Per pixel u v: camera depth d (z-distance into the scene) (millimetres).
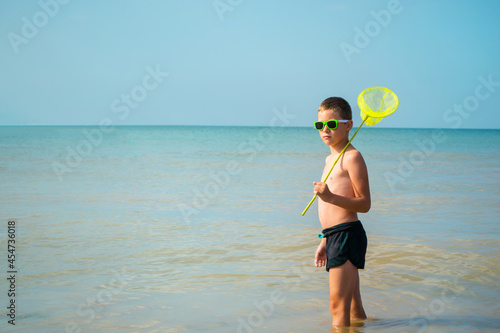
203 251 5320
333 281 3152
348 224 3162
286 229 6477
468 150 30547
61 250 5352
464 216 7277
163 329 3164
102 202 8711
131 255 5160
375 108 3295
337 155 3367
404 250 5203
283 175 13688
